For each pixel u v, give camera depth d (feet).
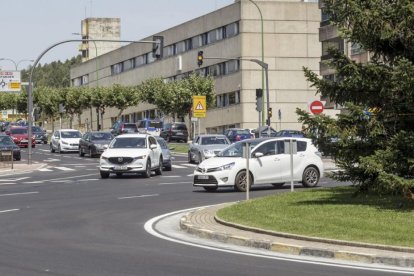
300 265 37.37
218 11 295.89
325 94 58.90
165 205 70.59
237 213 56.03
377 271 35.55
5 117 473.67
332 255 39.73
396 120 57.31
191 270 35.83
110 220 59.11
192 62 318.65
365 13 54.90
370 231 44.98
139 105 373.40
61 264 37.65
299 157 86.17
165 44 343.26
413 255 37.99
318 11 282.97
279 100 279.90
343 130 56.90
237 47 281.13
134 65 378.12
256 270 35.81
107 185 96.07
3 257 40.01
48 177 114.21
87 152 176.45
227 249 43.34
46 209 67.56
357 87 57.11
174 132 255.29
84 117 448.65
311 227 47.39
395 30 54.75
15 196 80.89
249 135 192.95
